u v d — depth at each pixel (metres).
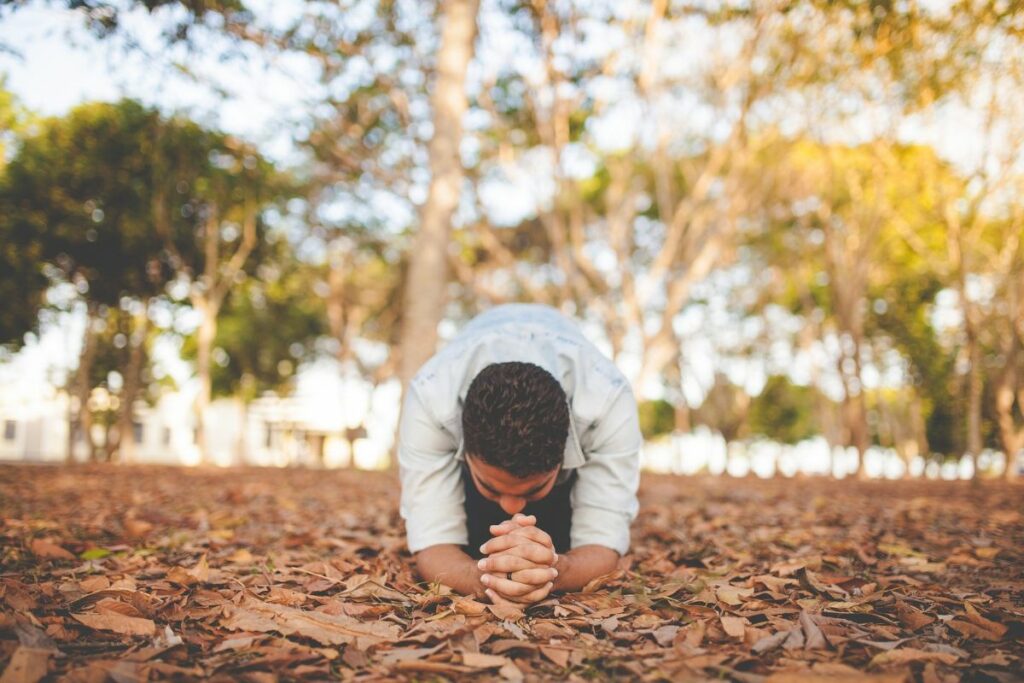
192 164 13.95
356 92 10.51
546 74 11.16
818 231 17.52
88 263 16.25
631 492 2.70
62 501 6.10
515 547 2.25
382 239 18.30
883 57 7.77
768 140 13.18
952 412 24.22
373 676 1.65
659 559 3.21
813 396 25.62
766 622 2.09
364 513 5.48
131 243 15.83
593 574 2.53
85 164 14.04
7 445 33.09
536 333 2.74
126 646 1.82
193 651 1.82
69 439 17.86
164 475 11.12
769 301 21.75
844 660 1.76
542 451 2.10
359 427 23.03
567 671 1.71
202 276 18.06
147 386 25.30
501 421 2.08
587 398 2.57
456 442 2.60
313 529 4.35
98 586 2.35
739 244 18.73
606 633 2.04
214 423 38.94
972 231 10.66
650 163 16.22
